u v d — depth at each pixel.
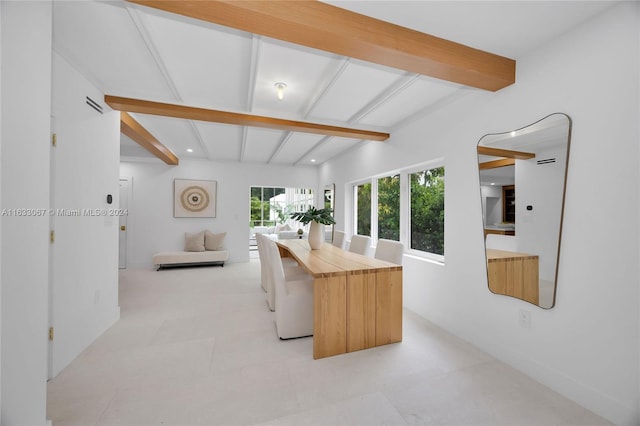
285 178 6.63
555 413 1.56
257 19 1.37
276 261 2.45
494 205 2.18
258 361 2.08
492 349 2.19
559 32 1.70
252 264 5.97
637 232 1.39
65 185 2.01
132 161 5.56
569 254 1.67
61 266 1.96
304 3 1.42
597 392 1.54
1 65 1.03
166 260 5.30
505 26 1.64
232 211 6.22
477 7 1.48
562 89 1.71
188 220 5.93
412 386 1.79
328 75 2.28
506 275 2.07
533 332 1.88
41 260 1.25
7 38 1.06
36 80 1.21
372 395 1.70
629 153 1.41
